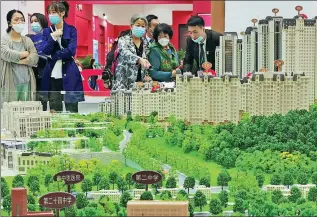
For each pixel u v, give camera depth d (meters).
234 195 3.77
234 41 4.95
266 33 4.81
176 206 3.26
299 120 4.47
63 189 3.80
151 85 4.84
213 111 4.55
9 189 3.79
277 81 4.54
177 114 4.57
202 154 4.21
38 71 5.76
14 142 4.16
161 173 3.94
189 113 4.57
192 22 5.08
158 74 5.45
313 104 4.58
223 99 4.54
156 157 4.15
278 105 4.55
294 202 3.73
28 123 4.32
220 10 7.10
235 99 4.53
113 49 6.08
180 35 11.52
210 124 4.55
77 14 11.02
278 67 4.79
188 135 4.34
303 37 4.77
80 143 4.23
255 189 3.83
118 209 3.60
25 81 5.23
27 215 3.37
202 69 5.06
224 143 4.29
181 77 4.57
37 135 4.30
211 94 4.54
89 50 11.37
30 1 10.76
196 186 3.86
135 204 3.28
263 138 4.34
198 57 5.15
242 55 4.93
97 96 4.57
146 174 3.78
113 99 4.57
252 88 4.55
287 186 3.89
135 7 12.05
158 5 11.85
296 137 4.36
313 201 3.73
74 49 5.83
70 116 4.46
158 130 4.44
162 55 5.50
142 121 4.56
